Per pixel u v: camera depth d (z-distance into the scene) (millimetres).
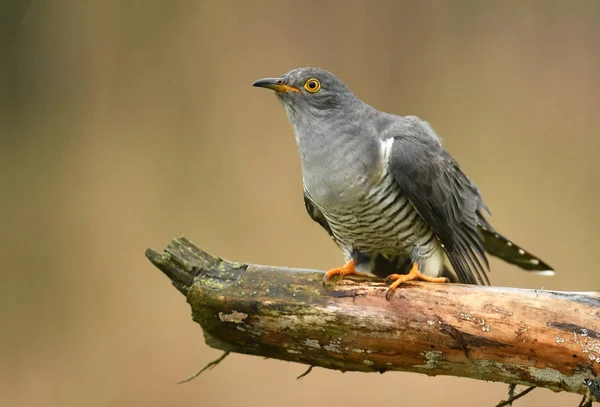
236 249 13070
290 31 15281
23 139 15844
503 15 15227
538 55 14930
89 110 15773
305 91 7434
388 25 15234
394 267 8148
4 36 16688
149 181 14320
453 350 6047
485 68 14906
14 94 16422
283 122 14812
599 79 14578
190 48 15492
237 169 14273
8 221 14133
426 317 6055
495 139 14117
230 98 15039
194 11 15672
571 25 14977
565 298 5887
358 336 6211
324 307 6211
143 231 13586
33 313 12797
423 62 15047
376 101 14859
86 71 15969
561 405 10664
